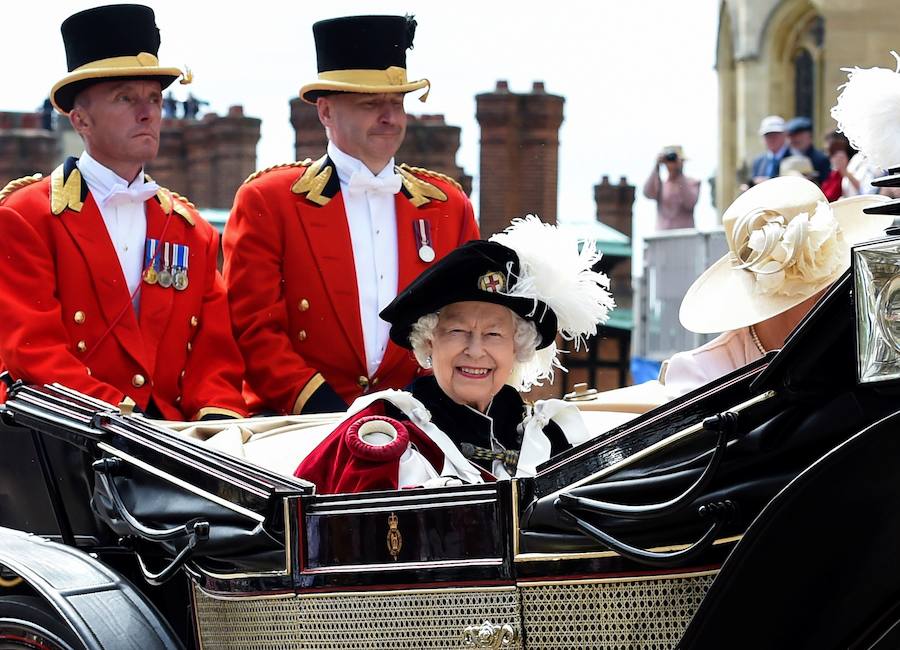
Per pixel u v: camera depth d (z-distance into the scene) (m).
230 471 5.02
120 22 6.91
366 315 7.44
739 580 4.19
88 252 6.94
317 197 7.42
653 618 4.46
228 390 7.08
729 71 29.41
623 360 16.62
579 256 5.53
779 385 4.25
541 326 5.48
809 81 28.73
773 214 5.75
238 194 7.47
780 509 4.09
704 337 15.82
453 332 5.41
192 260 7.20
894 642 4.32
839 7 26.83
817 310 4.14
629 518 4.38
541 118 19.09
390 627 4.73
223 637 5.11
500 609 4.60
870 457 4.02
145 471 5.24
